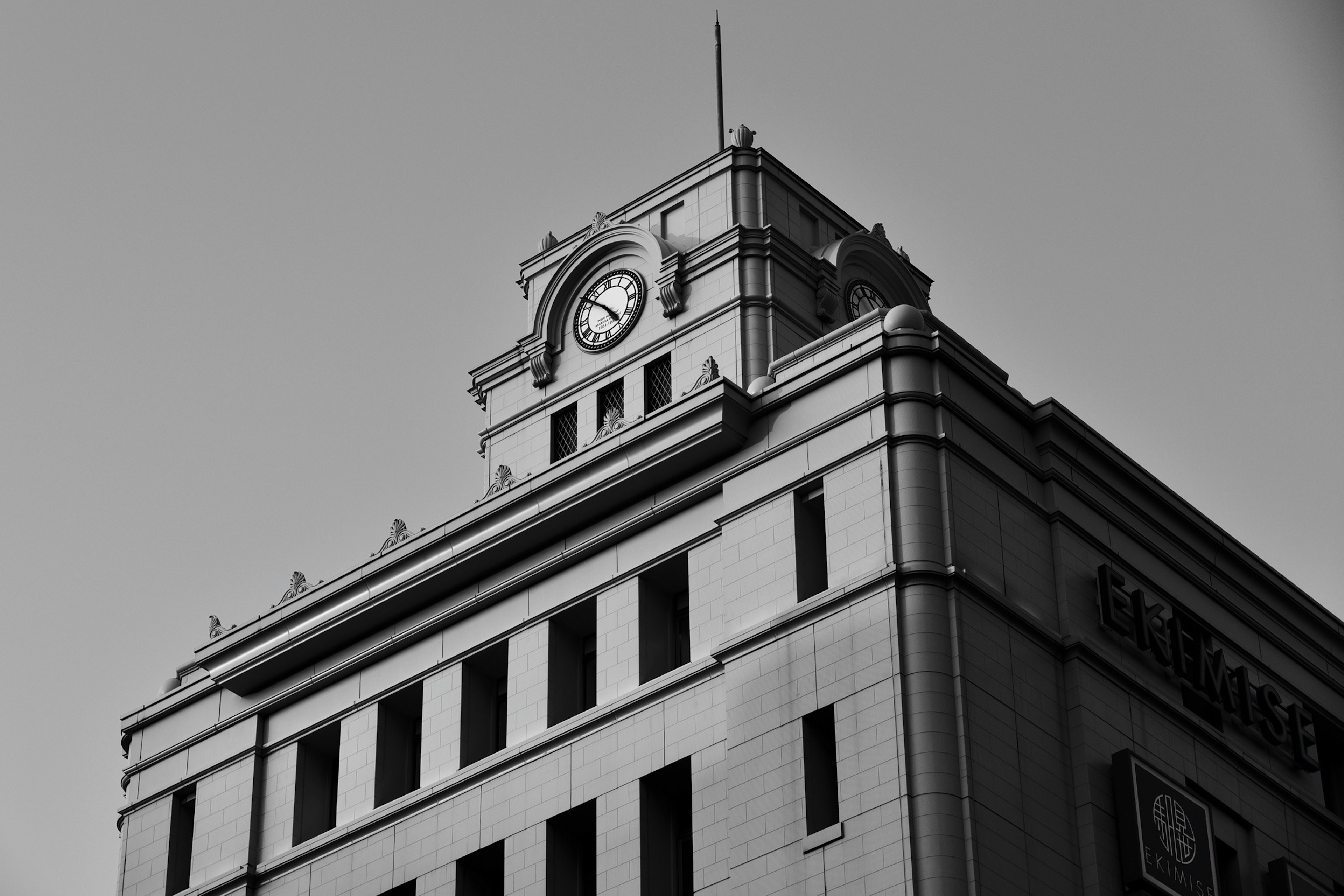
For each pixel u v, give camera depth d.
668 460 64.56
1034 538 62.34
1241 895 62.88
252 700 73.69
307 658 72.38
